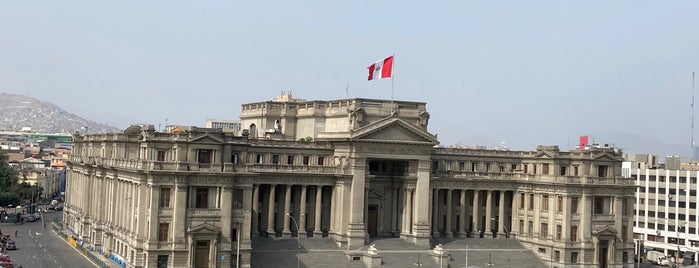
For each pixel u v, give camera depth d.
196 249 130.38
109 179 155.88
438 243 161.50
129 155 155.00
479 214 172.00
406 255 150.38
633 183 164.75
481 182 169.38
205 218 131.00
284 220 153.12
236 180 134.62
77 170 188.00
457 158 171.50
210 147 132.75
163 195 129.25
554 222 160.50
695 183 195.00
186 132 132.12
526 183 168.75
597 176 161.50
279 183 151.00
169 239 129.12
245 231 134.62
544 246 162.25
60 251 155.75
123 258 138.75
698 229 193.50
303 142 157.38
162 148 131.75
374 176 159.75
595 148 165.88
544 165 166.25
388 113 161.25
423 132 157.62
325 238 154.88
